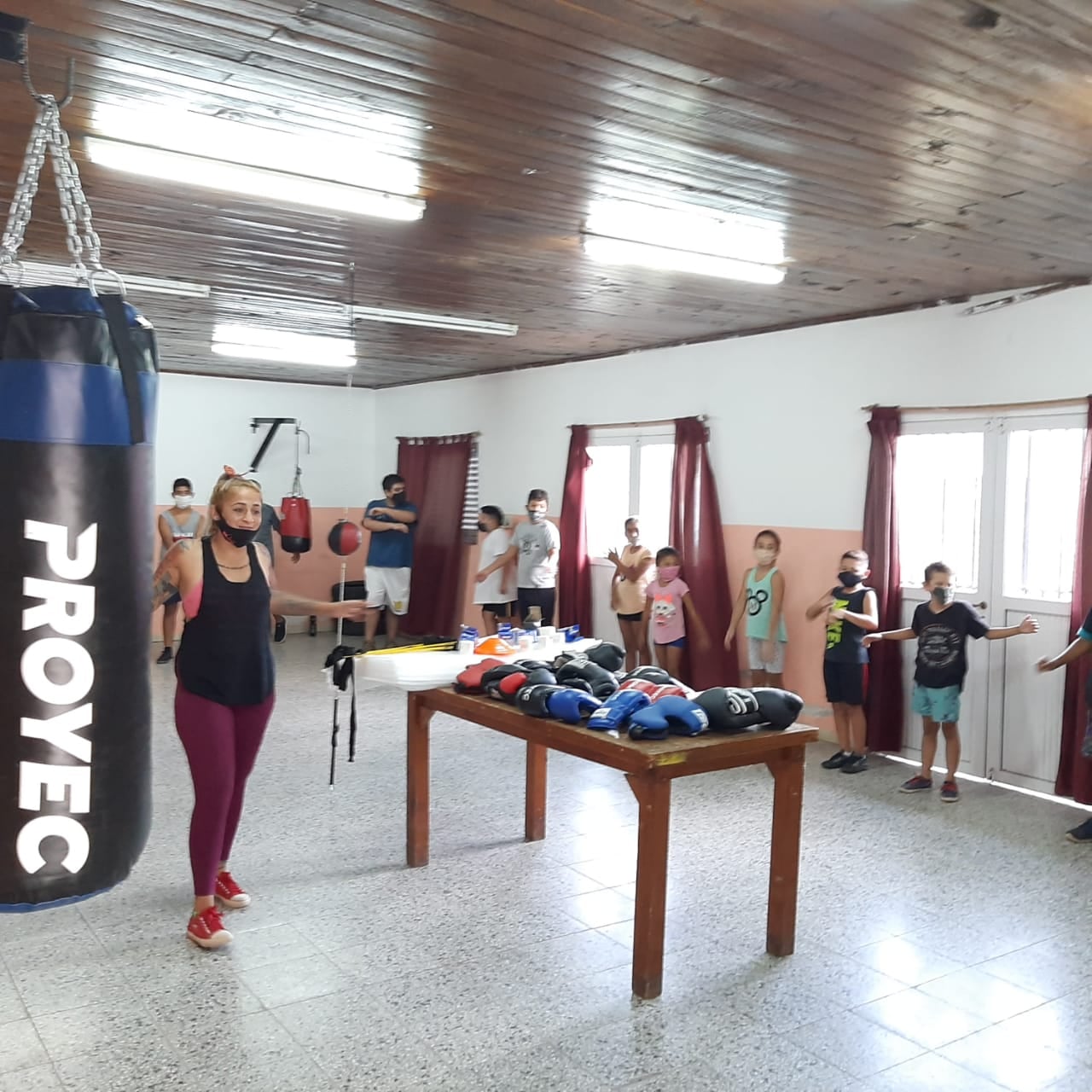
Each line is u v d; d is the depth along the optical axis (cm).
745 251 486
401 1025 297
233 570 343
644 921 315
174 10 248
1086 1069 281
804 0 242
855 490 644
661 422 784
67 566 199
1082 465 525
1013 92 296
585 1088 267
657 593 726
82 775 205
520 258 507
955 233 448
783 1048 289
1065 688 529
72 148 350
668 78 289
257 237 468
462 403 1016
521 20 254
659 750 309
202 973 327
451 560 1004
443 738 644
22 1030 292
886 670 611
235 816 369
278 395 1092
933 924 376
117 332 204
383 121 324
